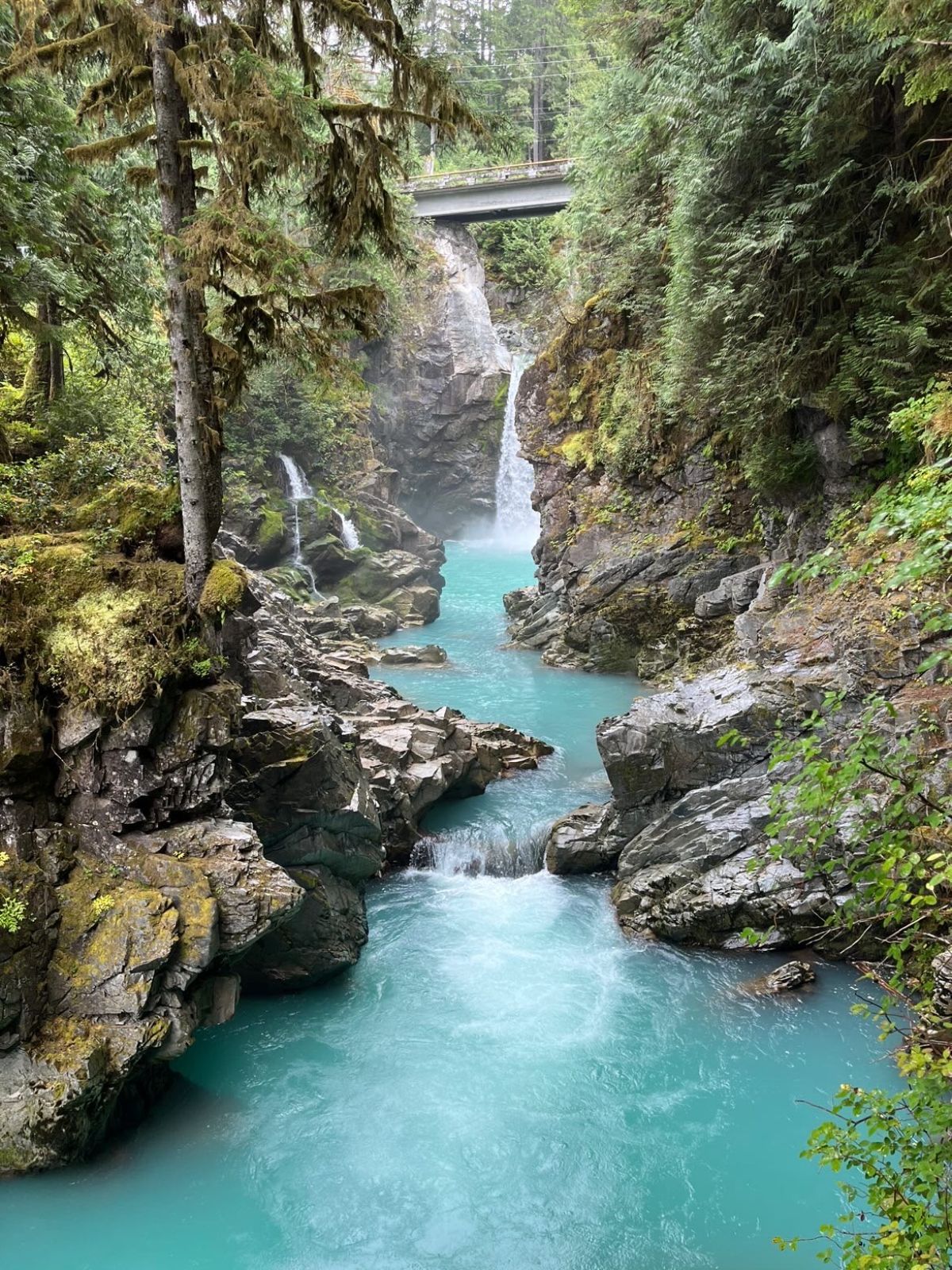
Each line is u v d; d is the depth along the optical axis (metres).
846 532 14.70
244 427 33.16
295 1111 9.66
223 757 9.81
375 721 17.27
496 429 49.28
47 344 16.16
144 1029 8.16
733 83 14.89
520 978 12.07
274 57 8.95
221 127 8.03
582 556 25.78
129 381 18.41
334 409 37.53
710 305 16.03
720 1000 11.37
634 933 13.01
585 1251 7.98
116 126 14.22
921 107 12.37
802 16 12.60
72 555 9.65
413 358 47.72
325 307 8.89
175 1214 8.25
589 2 23.84
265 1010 11.42
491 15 52.78
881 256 13.93
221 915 8.82
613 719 14.37
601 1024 11.06
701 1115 9.58
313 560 32.44
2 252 11.96
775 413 16.22
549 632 28.17
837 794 5.41
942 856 5.04
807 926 11.77
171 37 8.46
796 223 14.70
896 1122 4.89
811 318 15.40
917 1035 6.29
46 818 8.84
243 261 8.44
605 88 24.98
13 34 11.50
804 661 13.53
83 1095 7.78
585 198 27.58
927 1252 4.23
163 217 8.79
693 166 16.42
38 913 8.29
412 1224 8.25
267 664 14.53
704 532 23.14
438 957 12.57
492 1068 10.34
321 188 9.23
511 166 42.22
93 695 8.84
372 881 14.78
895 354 13.82
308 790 11.95
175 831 9.29
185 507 9.40
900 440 14.13
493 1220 8.30
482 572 43.09
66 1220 7.97
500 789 17.83
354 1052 10.64
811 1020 10.85
